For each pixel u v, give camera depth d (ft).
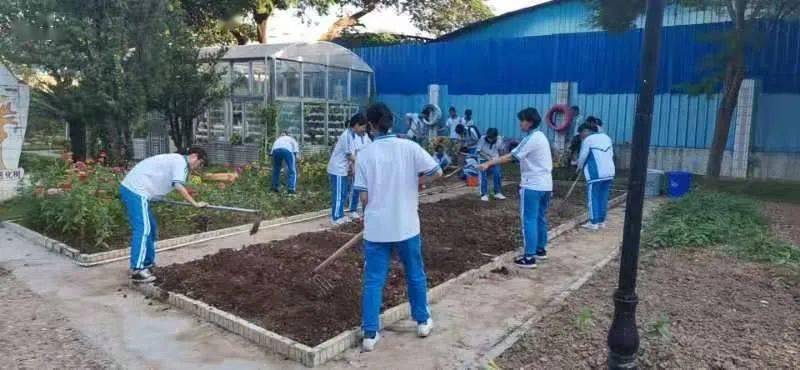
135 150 59.11
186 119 51.26
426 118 63.72
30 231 26.02
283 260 20.77
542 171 21.81
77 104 41.29
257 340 14.74
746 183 45.60
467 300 18.13
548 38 59.16
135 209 19.13
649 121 10.59
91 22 41.91
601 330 15.01
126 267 21.43
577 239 27.43
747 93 48.78
